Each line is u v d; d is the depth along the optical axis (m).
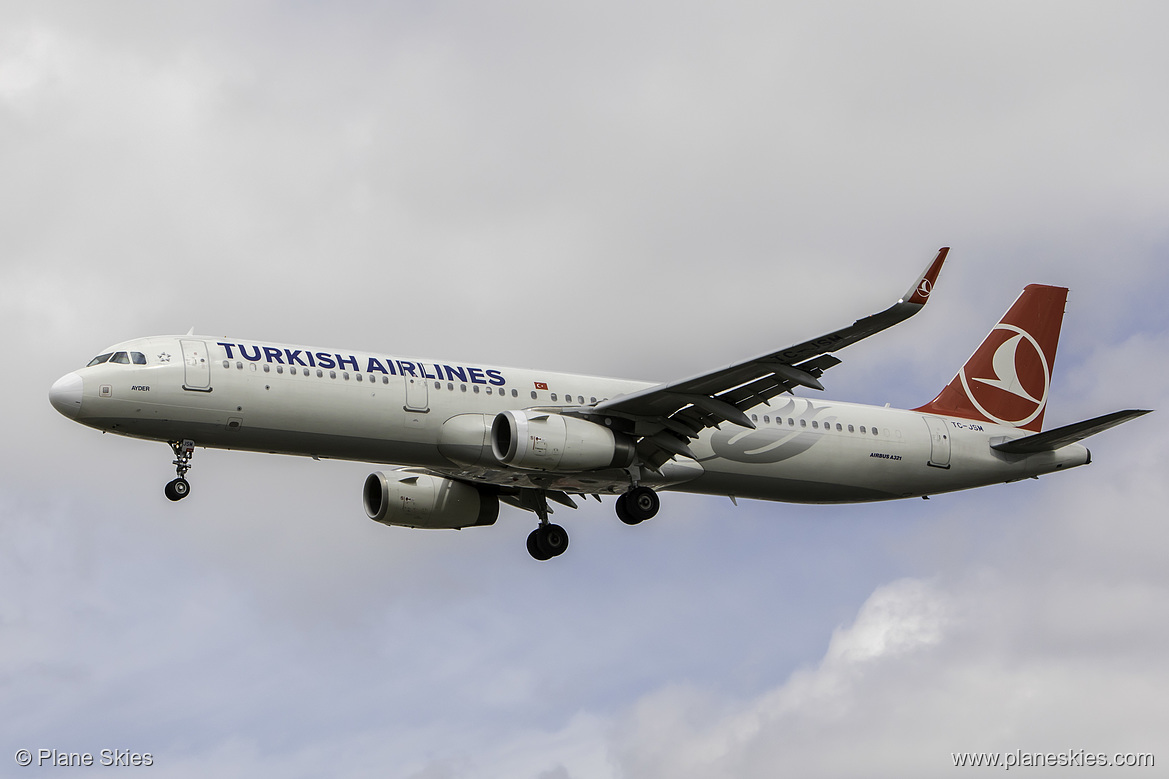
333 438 80.75
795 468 93.06
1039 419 103.88
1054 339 105.44
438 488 94.25
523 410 83.56
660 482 88.69
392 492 93.19
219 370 78.56
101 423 77.31
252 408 78.75
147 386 77.12
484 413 83.69
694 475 89.31
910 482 97.75
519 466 80.62
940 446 98.31
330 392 80.25
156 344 79.19
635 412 83.31
